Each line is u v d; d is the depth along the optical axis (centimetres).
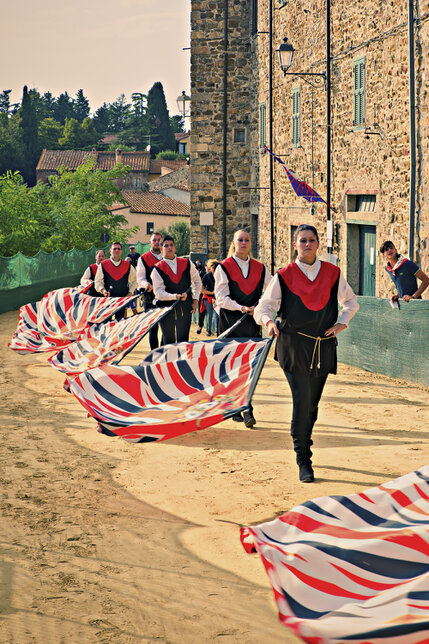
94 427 781
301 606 366
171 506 538
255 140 2436
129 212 6819
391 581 377
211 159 2552
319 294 576
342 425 763
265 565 393
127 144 13950
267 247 2261
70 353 1070
